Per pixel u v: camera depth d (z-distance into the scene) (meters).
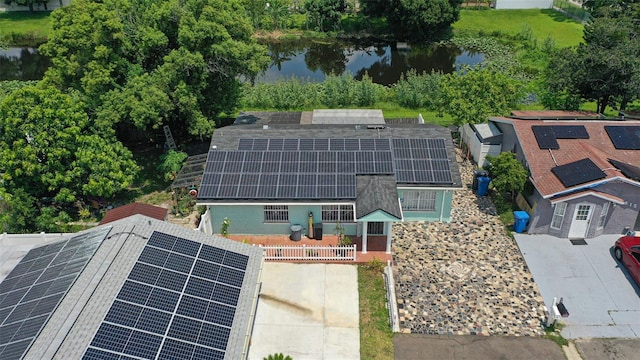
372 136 25.09
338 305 19.70
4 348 12.71
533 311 19.50
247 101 41.28
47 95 25.72
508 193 27.19
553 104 38.19
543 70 47.59
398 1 60.50
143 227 16.98
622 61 32.22
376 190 22.20
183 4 30.48
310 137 25.03
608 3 52.91
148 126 32.44
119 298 13.98
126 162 27.55
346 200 22.23
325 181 22.86
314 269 21.59
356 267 21.77
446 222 24.92
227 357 13.66
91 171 26.27
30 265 16.59
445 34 63.72
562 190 22.31
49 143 25.20
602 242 23.16
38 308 13.86
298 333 18.39
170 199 28.34
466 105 30.69
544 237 23.67
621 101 36.31
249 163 23.77
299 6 71.44
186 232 17.55
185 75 28.78
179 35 28.23
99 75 27.72
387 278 20.92
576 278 21.11
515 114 31.06
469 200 26.89
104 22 27.86
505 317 19.25
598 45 35.19
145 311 13.95
